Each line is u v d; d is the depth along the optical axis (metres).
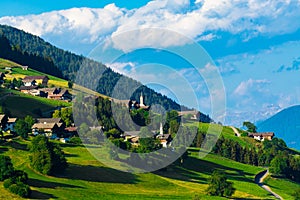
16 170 107.06
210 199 123.06
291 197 151.62
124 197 109.81
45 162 117.62
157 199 111.44
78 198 104.50
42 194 103.19
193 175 148.75
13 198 97.19
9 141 144.00
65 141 157.62
